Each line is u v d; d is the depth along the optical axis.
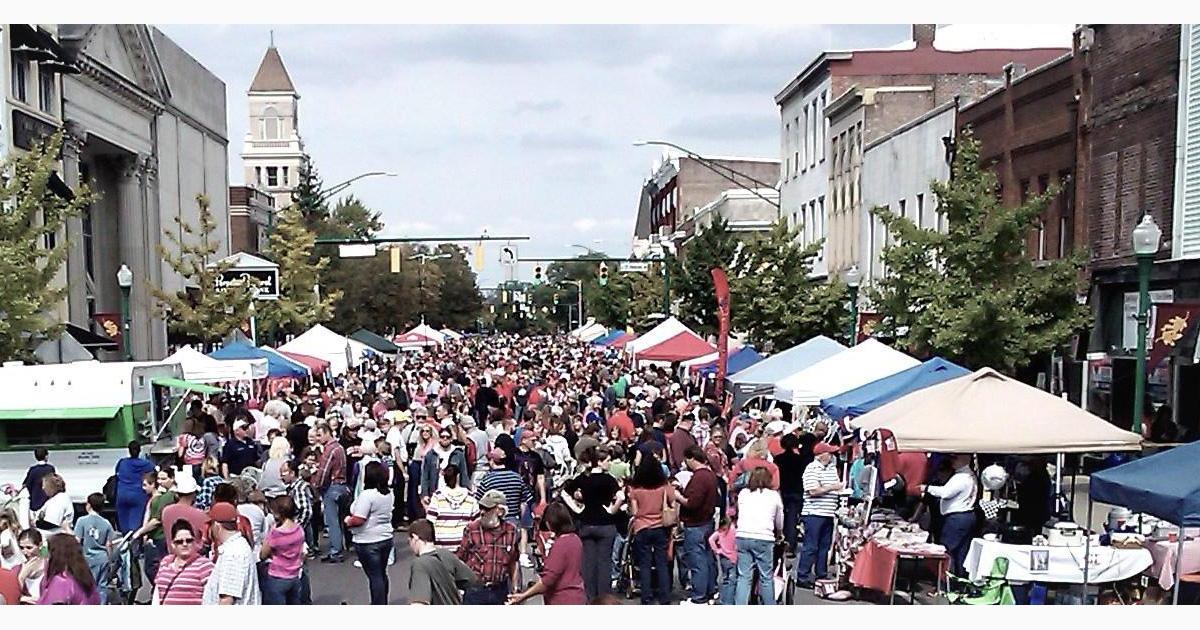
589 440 15.53
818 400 19.05
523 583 14.28
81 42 43.25
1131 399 23.42
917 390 15.30
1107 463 20.12
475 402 27.44
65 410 18.73
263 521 12.41
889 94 40.81
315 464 17.11
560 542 10.40
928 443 12.63
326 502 16.58
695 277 41.66
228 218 69.94
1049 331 23.22
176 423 21.69
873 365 19.31
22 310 23.67
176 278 57.56
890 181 37.28
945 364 17.28
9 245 24.64
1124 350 23.45
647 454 13.40
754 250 36.16
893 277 24.86
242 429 18.27
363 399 26.95
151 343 53.16
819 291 34.91
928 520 14.69
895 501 15.62
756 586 12.30
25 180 26.19
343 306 72.69
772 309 34.78
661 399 22.75
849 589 13.71
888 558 12.97
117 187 51.31
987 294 22.56
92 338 40.44
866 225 39.75
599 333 73.50
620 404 23.50
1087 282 25.20
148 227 53.22
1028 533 13.84
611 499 12.76
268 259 57.50
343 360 37.62
